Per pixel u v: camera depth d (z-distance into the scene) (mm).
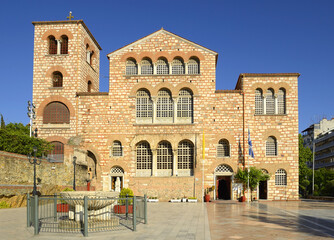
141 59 51719
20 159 36375
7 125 63719
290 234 18641
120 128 50219
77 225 20516
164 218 26469
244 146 48656
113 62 51594
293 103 49438
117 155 50281
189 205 40969
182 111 50750
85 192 21406
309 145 140000
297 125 49000
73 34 51812
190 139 49156
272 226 21734
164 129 49875
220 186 52281
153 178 48469
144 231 19781
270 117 49250
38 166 39500
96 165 49906
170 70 51062
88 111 50781
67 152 44188
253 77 50094
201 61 50688
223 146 49688
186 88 50906
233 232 19297
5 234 18969
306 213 30922
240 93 49875
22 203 36094
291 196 47906
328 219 26188
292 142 48750
